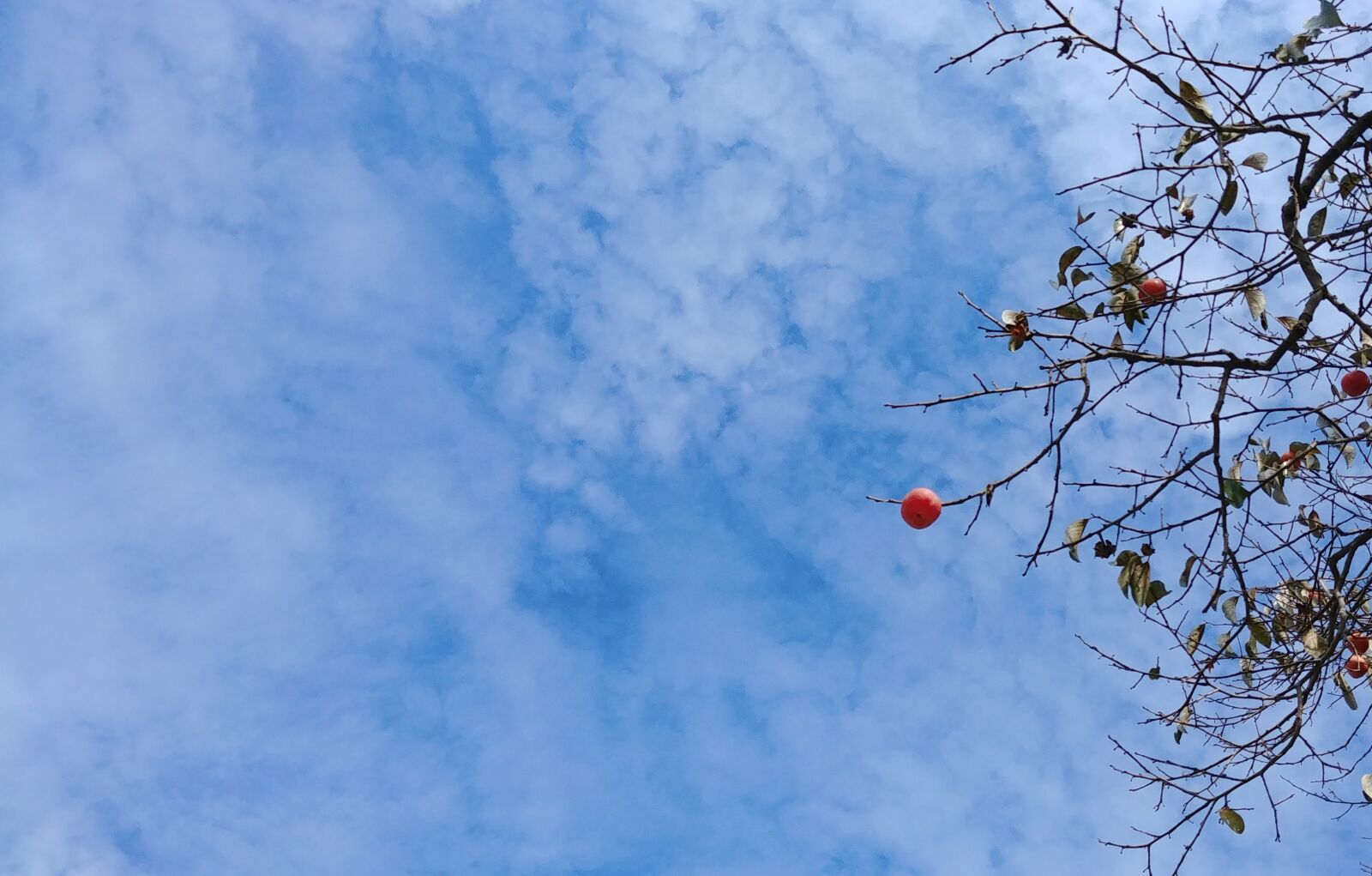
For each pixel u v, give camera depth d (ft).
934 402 14.97
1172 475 15.24
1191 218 15.21
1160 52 14.70
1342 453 17.62
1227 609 16.66
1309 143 14.93
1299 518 17.51
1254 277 15.61
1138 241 15.37
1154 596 15.51
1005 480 14.62
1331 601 16.55
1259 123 14.85
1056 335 15.06
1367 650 17.02
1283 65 14.82
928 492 14.44
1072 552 15.57
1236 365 15.19
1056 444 14.76
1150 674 17.51
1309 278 14.70
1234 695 17.42
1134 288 15.62
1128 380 14.89
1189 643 16.28
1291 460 16.49
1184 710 17.40
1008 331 15.12
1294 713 16.69
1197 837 17.21
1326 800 17.08
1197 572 16.03
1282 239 15.44
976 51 15.05
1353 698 16.30
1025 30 14.88
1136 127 14.99
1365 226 15.46
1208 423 15.33
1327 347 15.43
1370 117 14.58
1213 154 15.21
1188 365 15.11
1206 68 14.66
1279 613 17.22
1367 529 16.16
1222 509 15.48
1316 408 15.55
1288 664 17.06
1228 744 17.69
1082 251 15.52
